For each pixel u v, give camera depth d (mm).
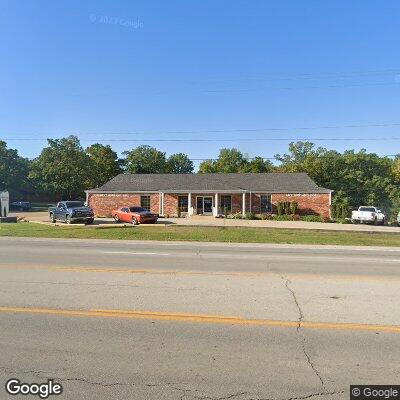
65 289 7426
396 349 4613
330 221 34844
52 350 4520
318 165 56875
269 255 13195
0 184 70688
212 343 4742
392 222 37531
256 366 4141
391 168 58750
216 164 75062
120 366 4117
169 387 3695
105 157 72375
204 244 17109
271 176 43031
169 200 40812
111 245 16062
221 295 7027
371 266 10836
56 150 64938
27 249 14242
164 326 5336
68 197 70125
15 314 5832
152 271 9461
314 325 5410
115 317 5711
